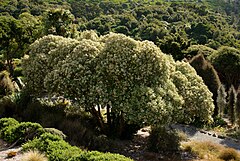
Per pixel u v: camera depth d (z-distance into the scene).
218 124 18.62
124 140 12.98
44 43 14.33
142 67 11.60
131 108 11.03
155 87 11.70
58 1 68.62
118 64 11.54
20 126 10.74
